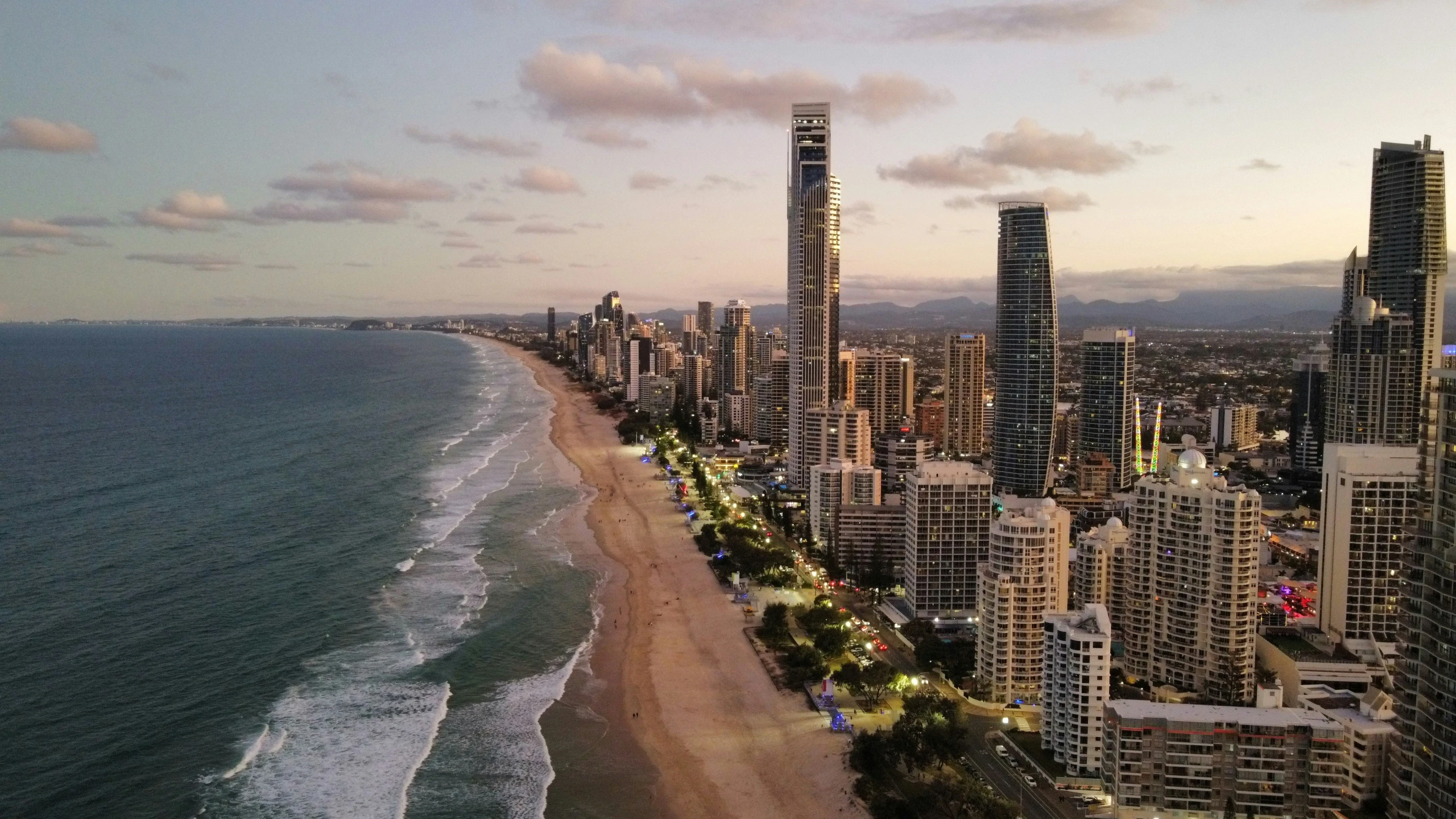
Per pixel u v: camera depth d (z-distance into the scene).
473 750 154.75
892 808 136.00
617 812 139.62
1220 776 136.12
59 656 180.75
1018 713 171.25
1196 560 179.25
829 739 161.88
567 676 186.62
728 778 150.62
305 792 138.75
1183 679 181.88
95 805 133.38
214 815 131.75
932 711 158.88
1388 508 198.12
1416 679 103.69
